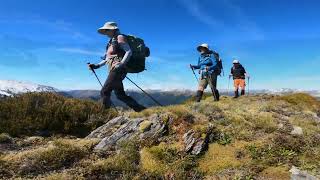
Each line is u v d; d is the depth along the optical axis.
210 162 10.76
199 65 20.11
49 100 13.86
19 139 11.84
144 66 12.94
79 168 9.87
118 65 12.41
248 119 13.61
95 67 13.10
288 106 20.72
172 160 10.66
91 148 11.02
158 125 11.83
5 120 12.47
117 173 9.93
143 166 10.33
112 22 12.75
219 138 11.73
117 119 12.54
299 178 9.77
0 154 10.36
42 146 11.38
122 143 11.20
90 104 14.06
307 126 14.60
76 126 13.21
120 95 13.15
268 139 11.90
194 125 12.09
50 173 9.59
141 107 13.38
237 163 10.62
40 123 12.81
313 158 10.95
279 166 10.52
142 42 12.85
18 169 9.58
